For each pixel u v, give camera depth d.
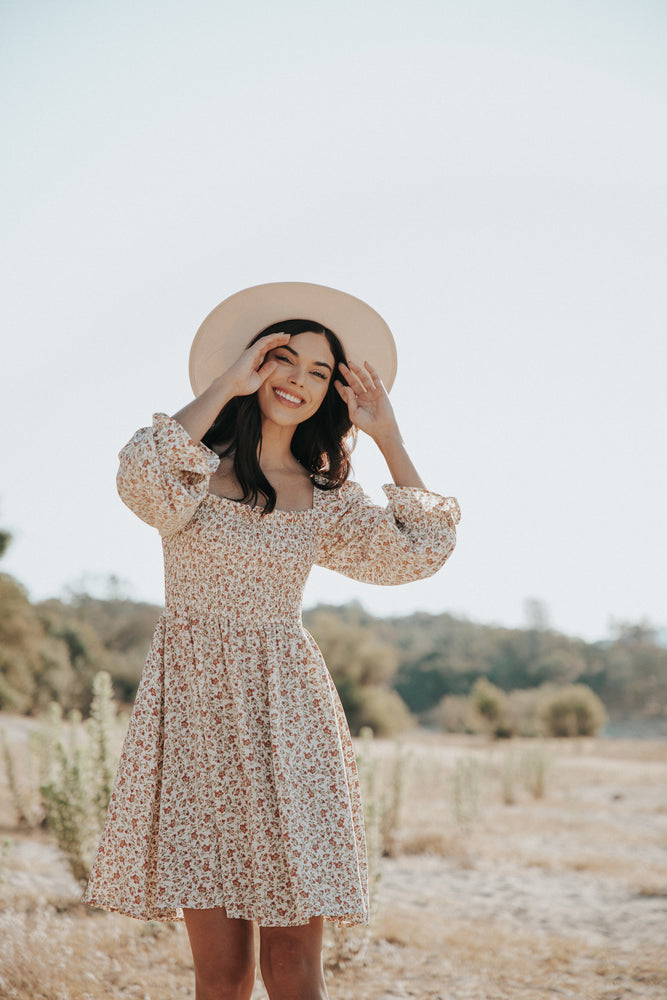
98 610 44.66
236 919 2.22
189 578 2.36
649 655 67.44
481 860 8.00
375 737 38.34
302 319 2.75
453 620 75.12
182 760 2.28
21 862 5.93
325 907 2.15
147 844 2.23
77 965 3.77
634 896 6.53
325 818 2.26
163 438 2.21
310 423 2.82
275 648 2.36
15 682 28.16
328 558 2.70
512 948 4.83
